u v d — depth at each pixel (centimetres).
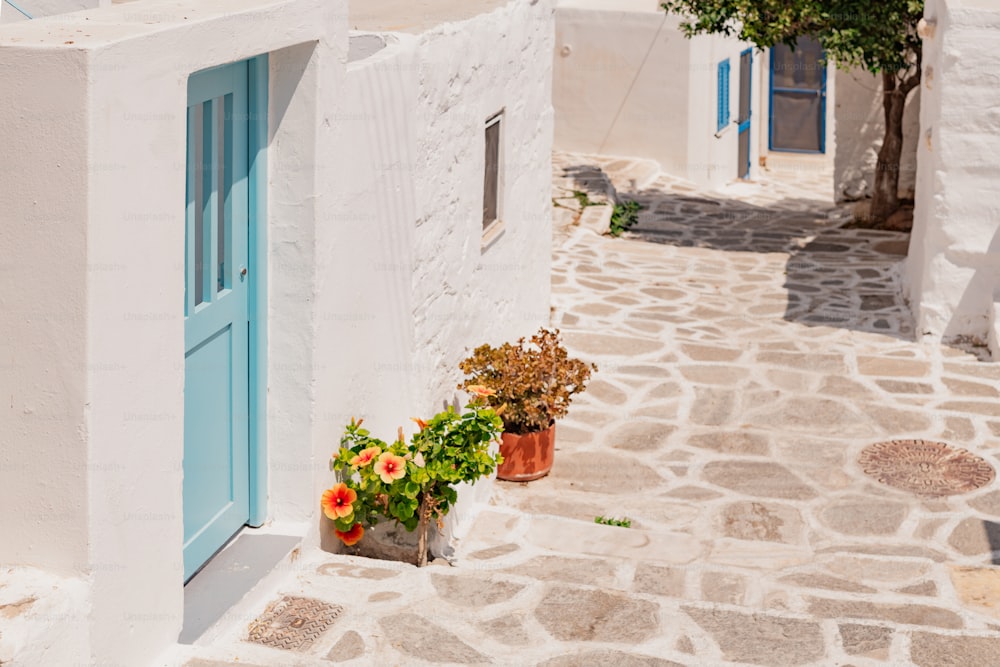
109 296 401
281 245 556
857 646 514
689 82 2064
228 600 511
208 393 533
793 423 980
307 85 543
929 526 796
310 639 500
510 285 966
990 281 1141
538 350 1077
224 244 535
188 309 505
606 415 994
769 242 1650
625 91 2112
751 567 715
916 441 940
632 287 1384
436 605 536
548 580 607
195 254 513
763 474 883
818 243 1633
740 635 520
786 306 1310
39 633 381
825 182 2380
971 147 1111
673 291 1371
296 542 564
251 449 569
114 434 412
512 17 913
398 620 520
